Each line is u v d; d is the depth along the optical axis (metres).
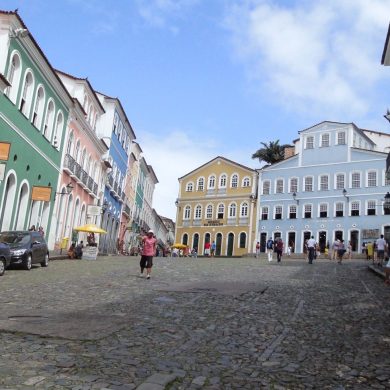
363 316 9.73
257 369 5.73
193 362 5.85
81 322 7.75
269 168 60.56
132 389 4.71
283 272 20.89
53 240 29.69
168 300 10.77
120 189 47.78
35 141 25.39
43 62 24.64
